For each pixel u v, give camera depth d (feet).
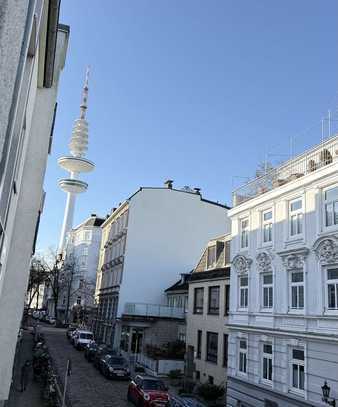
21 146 16.81
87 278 256.73
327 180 55.26
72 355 126.31
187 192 153.89
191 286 109.70
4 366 22.07
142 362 116.67
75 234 280.51
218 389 80.02
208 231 152.97
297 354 57.72
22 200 24.22
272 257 65.05
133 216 147.33
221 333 91.20
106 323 155.63
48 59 21.34
